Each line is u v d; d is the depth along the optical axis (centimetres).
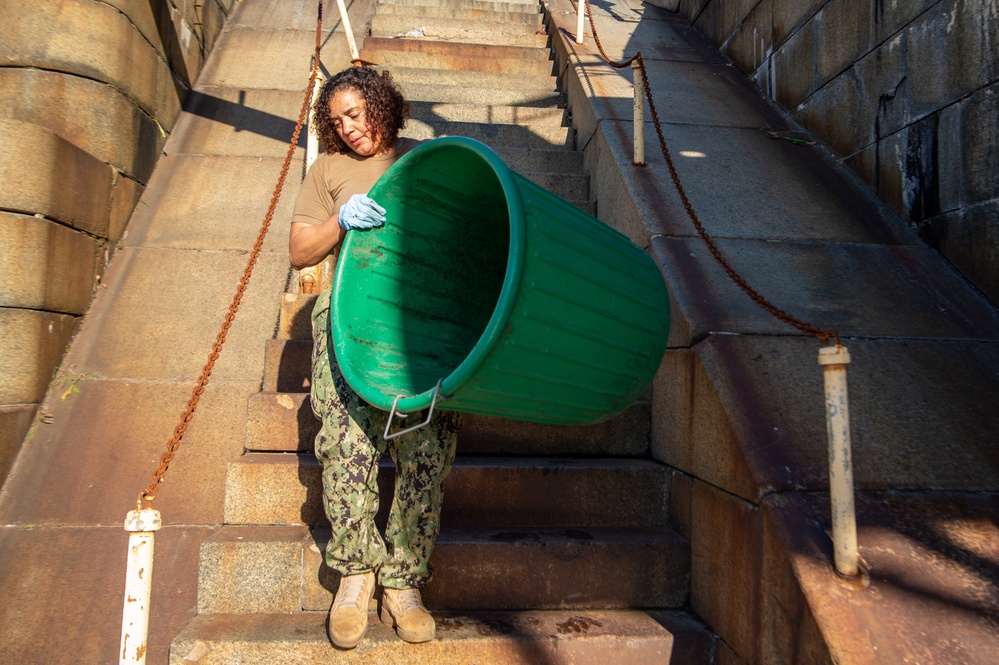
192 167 427
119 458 295
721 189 331
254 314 349
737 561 188
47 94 347
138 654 150
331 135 204
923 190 299
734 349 222
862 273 272
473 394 162
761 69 477
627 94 445
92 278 348
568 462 259
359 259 191
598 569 220
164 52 441
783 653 161
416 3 716
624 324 186
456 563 215
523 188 167
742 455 187
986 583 151
